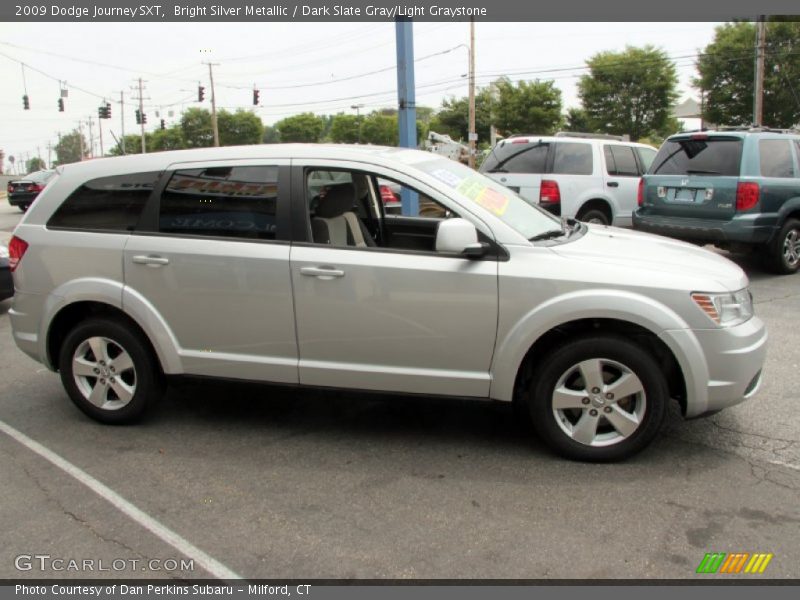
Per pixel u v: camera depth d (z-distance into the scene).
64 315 4.47
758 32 28.94
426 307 3.71
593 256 3.70
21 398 5.00
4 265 7.48
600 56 41.44
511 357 3.66
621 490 3.44
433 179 3.89
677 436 4.05
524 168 10.58
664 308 3.50
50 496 3.54
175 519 3.29
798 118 34.97
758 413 4.39
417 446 4.03
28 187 25.31
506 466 3.73
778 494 3.37
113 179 4.29
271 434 4.26
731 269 3.83
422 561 2.91
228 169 4.08
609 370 3.66
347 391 3.98
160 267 4.10
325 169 3.95
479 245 3.61
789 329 6.32
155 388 4.35
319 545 3.04
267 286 3.92
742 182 8.10
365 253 3.81
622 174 10.89
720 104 36.56
